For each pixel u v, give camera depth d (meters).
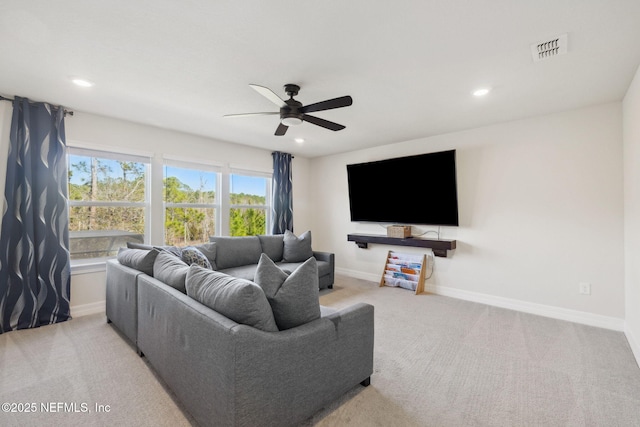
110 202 3.52
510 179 3.54
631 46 1.92
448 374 2.10
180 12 1.63
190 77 2.42
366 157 5.02
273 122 3.60
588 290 3.06
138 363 2.21
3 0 1.51
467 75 2.35
